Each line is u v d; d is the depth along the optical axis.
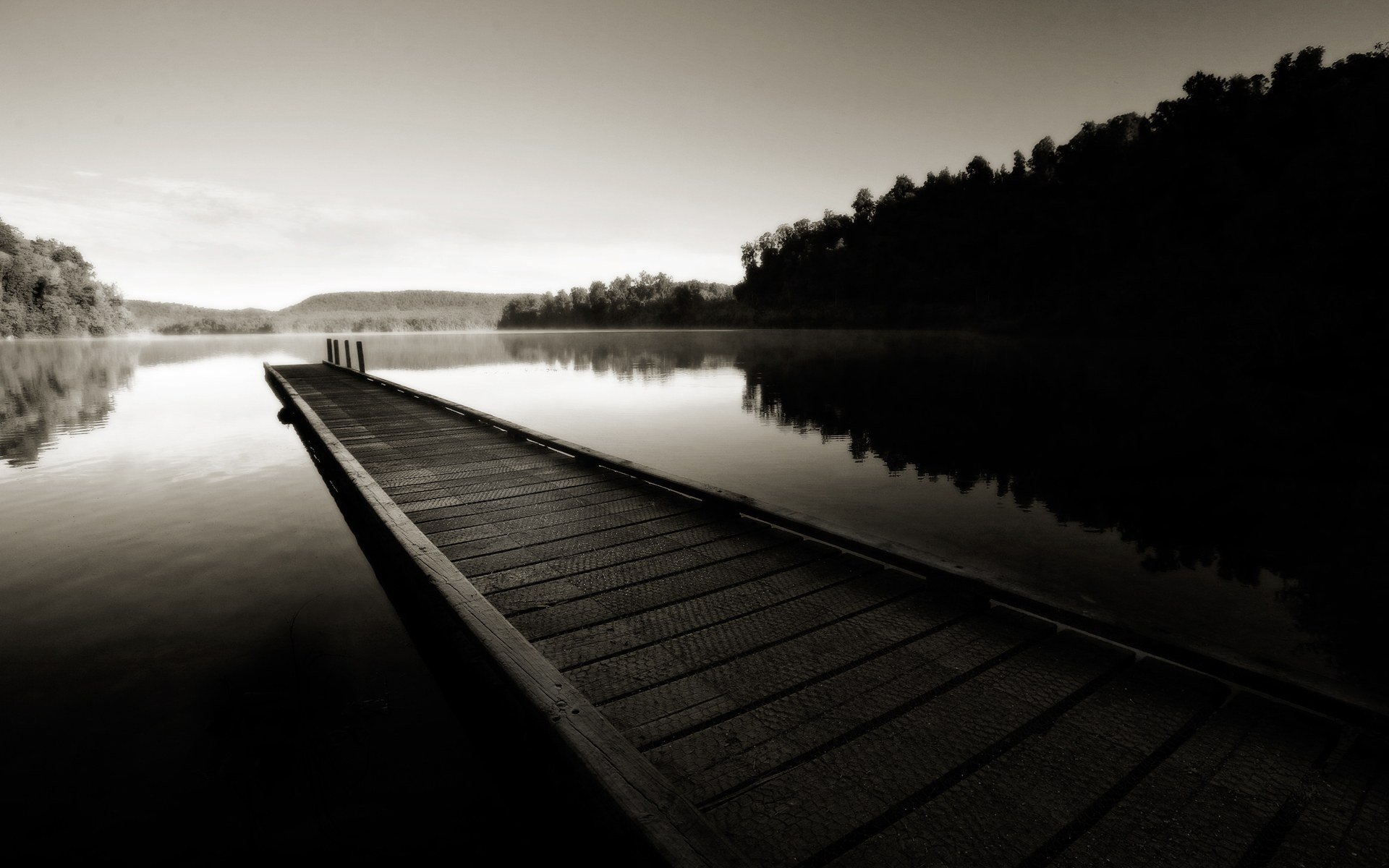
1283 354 18.77
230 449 9.88
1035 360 27.27
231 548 5.40
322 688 2.97
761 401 16.28
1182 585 5.05
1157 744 2.35
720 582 3.88
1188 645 2.71
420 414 11.95
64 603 4.24
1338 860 1.86
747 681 2.79
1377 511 6.92
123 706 2.98
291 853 2.16
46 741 2.73
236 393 17.80
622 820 1.73
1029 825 1.99
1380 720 2.26
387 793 2.46
